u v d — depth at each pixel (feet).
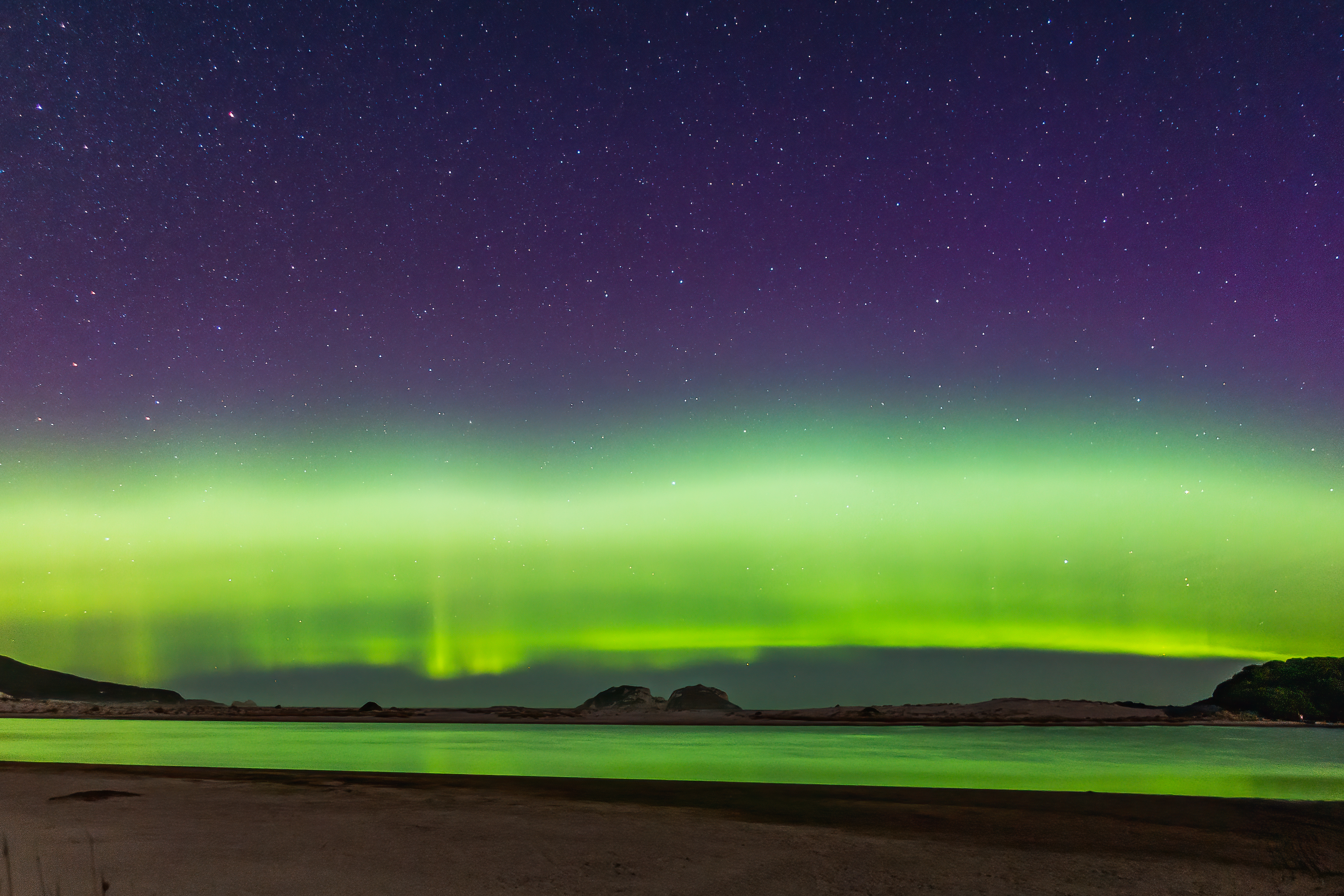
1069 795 47.03
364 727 191.62
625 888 25.02
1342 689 209.15
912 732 160.76
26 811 37.70
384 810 39.24
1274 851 31.48
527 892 24.31
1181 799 45.32
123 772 55.77
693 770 73.97
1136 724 198.70
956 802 44.21
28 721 233.35
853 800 44.80
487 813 38.91
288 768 71.82
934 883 26.22
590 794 46.80
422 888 24.45
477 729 176.86
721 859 29.32
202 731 164.86
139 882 24.34
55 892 23.20
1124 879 26.89
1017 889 25.48
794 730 174.91
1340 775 70.38
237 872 25.82
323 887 24.23
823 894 24.85
